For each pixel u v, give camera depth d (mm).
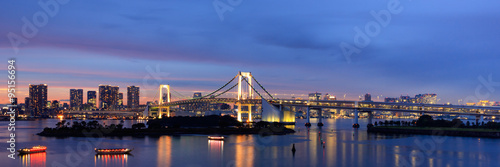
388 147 199500
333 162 156125
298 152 181125
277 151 184625
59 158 166000
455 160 161250
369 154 175250
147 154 175500
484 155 172750
